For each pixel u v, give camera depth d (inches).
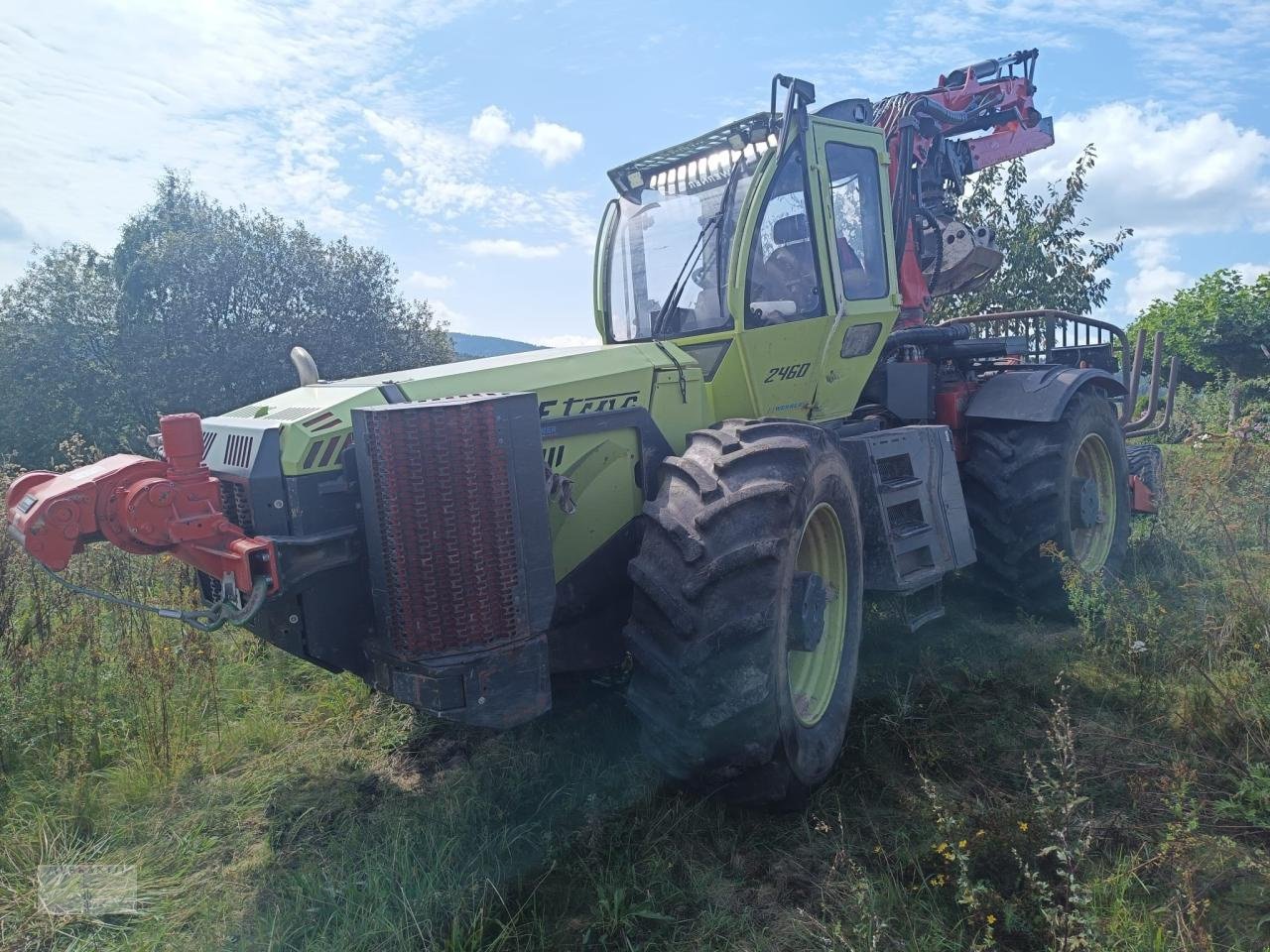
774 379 161.9
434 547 102.9
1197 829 105.0
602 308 187.6
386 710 159.9
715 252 162.4
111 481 105.1
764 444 123.8
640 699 116.0
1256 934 89.0
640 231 179.8
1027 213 372.5
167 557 198.8
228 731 154.6
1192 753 122.6
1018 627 187.0
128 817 128.7
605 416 138.2
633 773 127.3
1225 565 193.6
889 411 206.7
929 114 235.6
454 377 128.0
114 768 144.4
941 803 109.7
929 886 99.7
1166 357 816.3
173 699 163.0
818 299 166.2
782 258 163.2
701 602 112.7
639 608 117.6
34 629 175.3
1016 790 119.1
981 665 161.8
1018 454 196.9
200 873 115.6
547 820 119.3
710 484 119.3
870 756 132.9
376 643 110.4
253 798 133.9
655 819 117.0
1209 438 267.6
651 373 146.3
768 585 113.5
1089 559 207.0
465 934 97.0
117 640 176.9
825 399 176.4
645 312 177.8
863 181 181.5
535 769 133.0
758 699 110.7
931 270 242.2
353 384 129.5
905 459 166.2
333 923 101.0
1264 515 216.1
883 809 119.1
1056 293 370.3
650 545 118.7
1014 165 370.6
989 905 92.7
